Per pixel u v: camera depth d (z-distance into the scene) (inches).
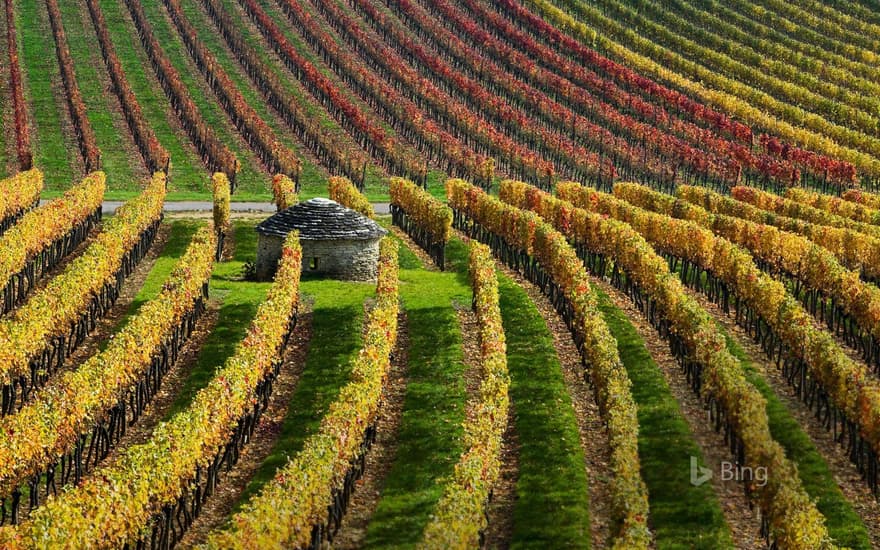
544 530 2561.5
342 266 4722.0
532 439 3043.8
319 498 2343.8
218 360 3656.5
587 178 7529.5
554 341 3882.9
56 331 3467.0
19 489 2674.7
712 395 3102.9
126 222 4731.8
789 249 4439.0
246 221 5890.8
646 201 5841.5
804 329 3265.3
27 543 2025.1
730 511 2640.3
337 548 2490.2
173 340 3624.5
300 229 4697.3
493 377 3014.3
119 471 2365.9
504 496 2748.5
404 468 2891.2
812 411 3216.0
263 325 3334.2
